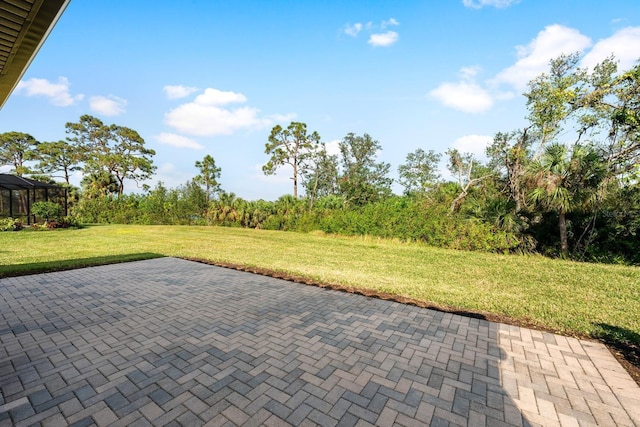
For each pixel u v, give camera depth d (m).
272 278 5.95
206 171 30.50
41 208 15.07
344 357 2.85
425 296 4.88
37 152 32.69
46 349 2.91
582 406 2.21
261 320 3.74
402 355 2.92
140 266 6.89
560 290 5.39
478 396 2.30
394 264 7.70
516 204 10.63
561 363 2.83
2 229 13.48
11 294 4.64
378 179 30.88
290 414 2.04
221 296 4.71
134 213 20.97
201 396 2.21
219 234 14.68
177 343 3.08
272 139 32.31
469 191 15.20
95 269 6.51
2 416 1.96
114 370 2.55
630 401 2.28
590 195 8.52
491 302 4.64
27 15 2.08
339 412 2.07
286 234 15.62
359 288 5.31
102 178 25.95
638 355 3.02
